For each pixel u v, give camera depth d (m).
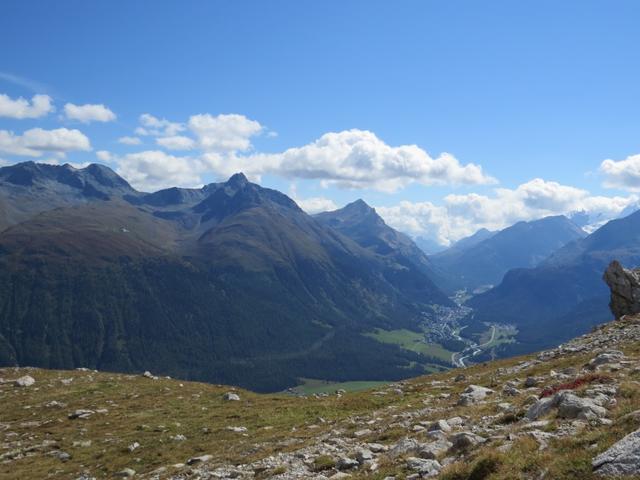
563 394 22.84
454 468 18.47
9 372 74.44
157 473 31.89
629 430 16.48
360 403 46.25
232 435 39.94
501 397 32.75
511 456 17.56
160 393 61.50
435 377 59.94
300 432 36.03
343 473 22.67
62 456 38.62
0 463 38.44
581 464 15.24
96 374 75.50
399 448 24.22
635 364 31.41
